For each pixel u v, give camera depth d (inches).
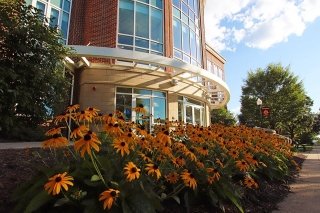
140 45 611.8
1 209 107.4
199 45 825.5
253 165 208.5
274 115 1323.8
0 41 226.1
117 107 560.4
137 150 130.8
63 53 263.1
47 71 239.1
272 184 249.3
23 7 241.1
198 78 706.8
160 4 665.0
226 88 697.0
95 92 553.0
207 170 148.1
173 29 687.7
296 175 322.0
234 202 149.3
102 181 105.1
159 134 141.0
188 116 681.6
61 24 579.8
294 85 1357.0
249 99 1402.6
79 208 103.5
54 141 108.0
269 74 1400.1
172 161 146.5
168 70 615.5
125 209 100.0
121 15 604.4
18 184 128.2
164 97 613.9
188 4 770.8
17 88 215.0
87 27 613.3
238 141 227.3
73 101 554.9
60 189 93.2
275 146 327.9
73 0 621.6
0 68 207.3
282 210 178.1
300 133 1609.3
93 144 100.0
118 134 125.6
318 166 415.5
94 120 144.8
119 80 565.6
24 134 331.0
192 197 144.7
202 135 196.9
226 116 1549.0
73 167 116.9
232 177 197.3
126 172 105.4
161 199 122.3
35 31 236.4
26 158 166.1
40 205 97.0
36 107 230.1
